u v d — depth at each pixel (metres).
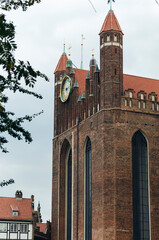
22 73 18.08
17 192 90.81
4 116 19.39
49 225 93.62
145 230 68.31
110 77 71.69
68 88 85.44
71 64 87.50
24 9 17.47
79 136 78.75
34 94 19.50
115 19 75.12
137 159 70.75
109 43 73.06
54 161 87.75
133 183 69.62
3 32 17.22
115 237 65.44
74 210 77.56
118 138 69.44
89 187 74.69
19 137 19.97
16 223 86.06
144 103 72.56
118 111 70.50
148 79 83.31
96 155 71.31
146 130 71.50
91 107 75.69
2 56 17.47
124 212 66.88
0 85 18.44
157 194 69.94
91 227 72.31
